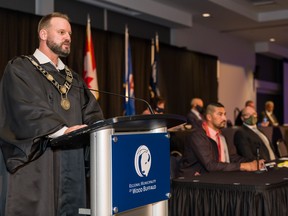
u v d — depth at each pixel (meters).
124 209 1.59
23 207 1.66
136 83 7.79
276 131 5.98
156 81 7.55
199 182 2.85
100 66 7.07
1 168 1.73
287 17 9.34
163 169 1.82
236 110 10.52
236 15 8.95
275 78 13.96
